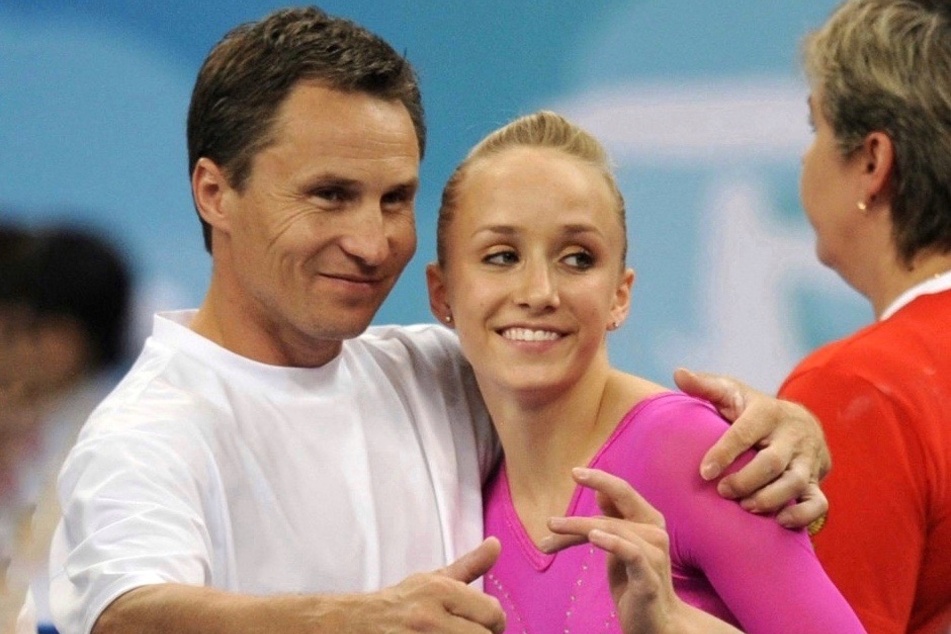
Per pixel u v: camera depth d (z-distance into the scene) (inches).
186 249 499.2
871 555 259.1
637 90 487.5
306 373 261.4
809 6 477.1
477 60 494.0
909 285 283.3
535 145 252.2
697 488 233.8
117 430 240.4
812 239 475.5
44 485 293.6
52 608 235.9
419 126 259.0
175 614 210.1
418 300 490.0
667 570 208.8
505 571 253.9
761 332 475.8
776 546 228.5
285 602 205.9
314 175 244.4
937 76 274.8
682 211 482.0
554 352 244.8
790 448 232.5
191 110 259.6
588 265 247.0
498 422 259.3
